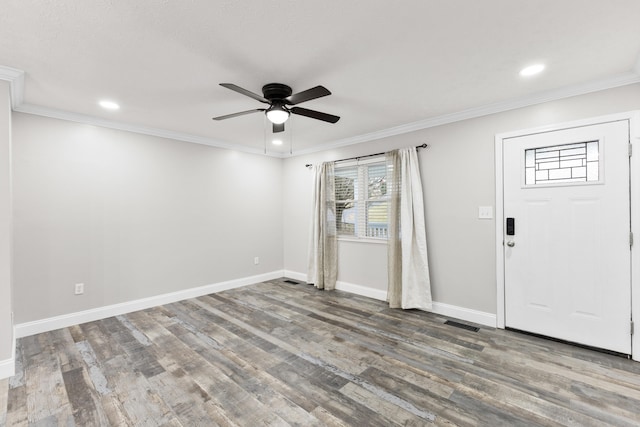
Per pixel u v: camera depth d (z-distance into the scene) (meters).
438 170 3.54
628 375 2.21
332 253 4.64
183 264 4.20
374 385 2.12
